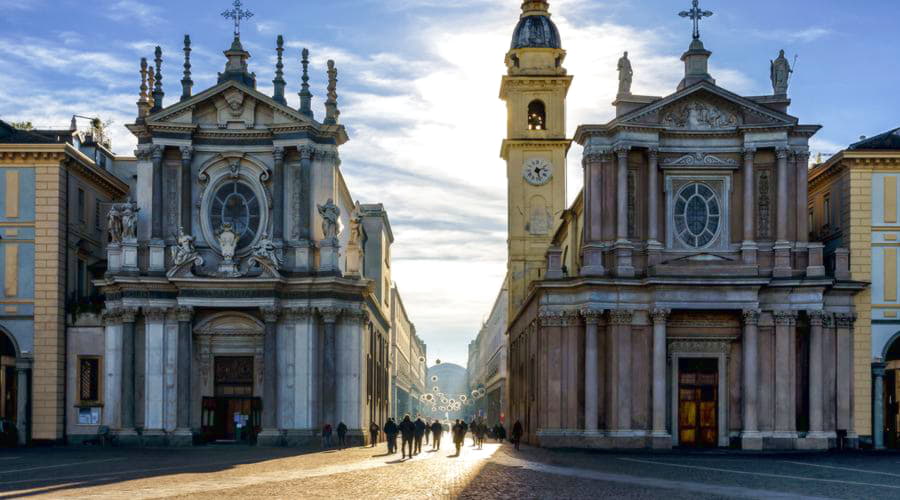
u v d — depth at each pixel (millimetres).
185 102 63750
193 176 64375
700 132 60406
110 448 59781
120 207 63625
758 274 59188
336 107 65750
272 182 64188
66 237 65625
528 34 87625
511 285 86562
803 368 59844
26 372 63812
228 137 64375
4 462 44281
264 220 64125
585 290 58938
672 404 59750
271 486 32750
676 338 59938
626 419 58469
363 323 65688
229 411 64125
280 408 62750
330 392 62875
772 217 60094
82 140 77250
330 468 42156
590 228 59906
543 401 59938
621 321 58875
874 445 60406
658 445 57625
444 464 45500
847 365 59688
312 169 64500
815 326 59062
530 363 71875
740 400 59844
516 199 86688
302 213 63750
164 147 63812
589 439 58500
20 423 63531
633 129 59750
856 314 60906
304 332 62938
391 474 38719
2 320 64125
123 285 62375
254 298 62312
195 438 62656
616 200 59844
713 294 58562
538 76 86562
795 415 58938
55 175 64625
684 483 34094
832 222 65000
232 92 64250
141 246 63562
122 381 62438
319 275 63469
